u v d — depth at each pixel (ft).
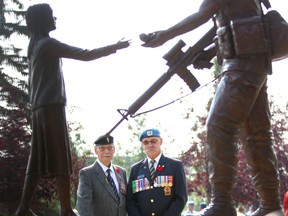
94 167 22.54
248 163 17.89
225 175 16.53
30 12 17.94
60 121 17.19
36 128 17.35
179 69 18.22
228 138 16.62
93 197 22.26
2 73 77.56
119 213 22.27
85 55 17.24
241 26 16.96
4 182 62.44
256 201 74.69
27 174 17.49
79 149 86.58
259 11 17.49
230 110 16.66
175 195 22.29
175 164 22.59
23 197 17.54
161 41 17.16
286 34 17.29
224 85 16.92
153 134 22.68
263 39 16.94
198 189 86.38
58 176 17.15
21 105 70.95
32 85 17.49
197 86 18.47
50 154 17.07
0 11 80.79
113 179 22.54
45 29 17.90
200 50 18.38
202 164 85.20
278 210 17.38
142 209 22.21
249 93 16.79
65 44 17.37
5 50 80.23
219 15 17.49
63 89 17.38
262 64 16.99
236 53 16.97
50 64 17.29
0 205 62.69
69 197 17.29
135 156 160.45
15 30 80.53
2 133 65.16
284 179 76.79
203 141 85.71
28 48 17.99
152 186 22.27
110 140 22.63
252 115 17.57
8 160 63.05
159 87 18.17
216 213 16.33
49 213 59.62
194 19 17.17
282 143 79.15
